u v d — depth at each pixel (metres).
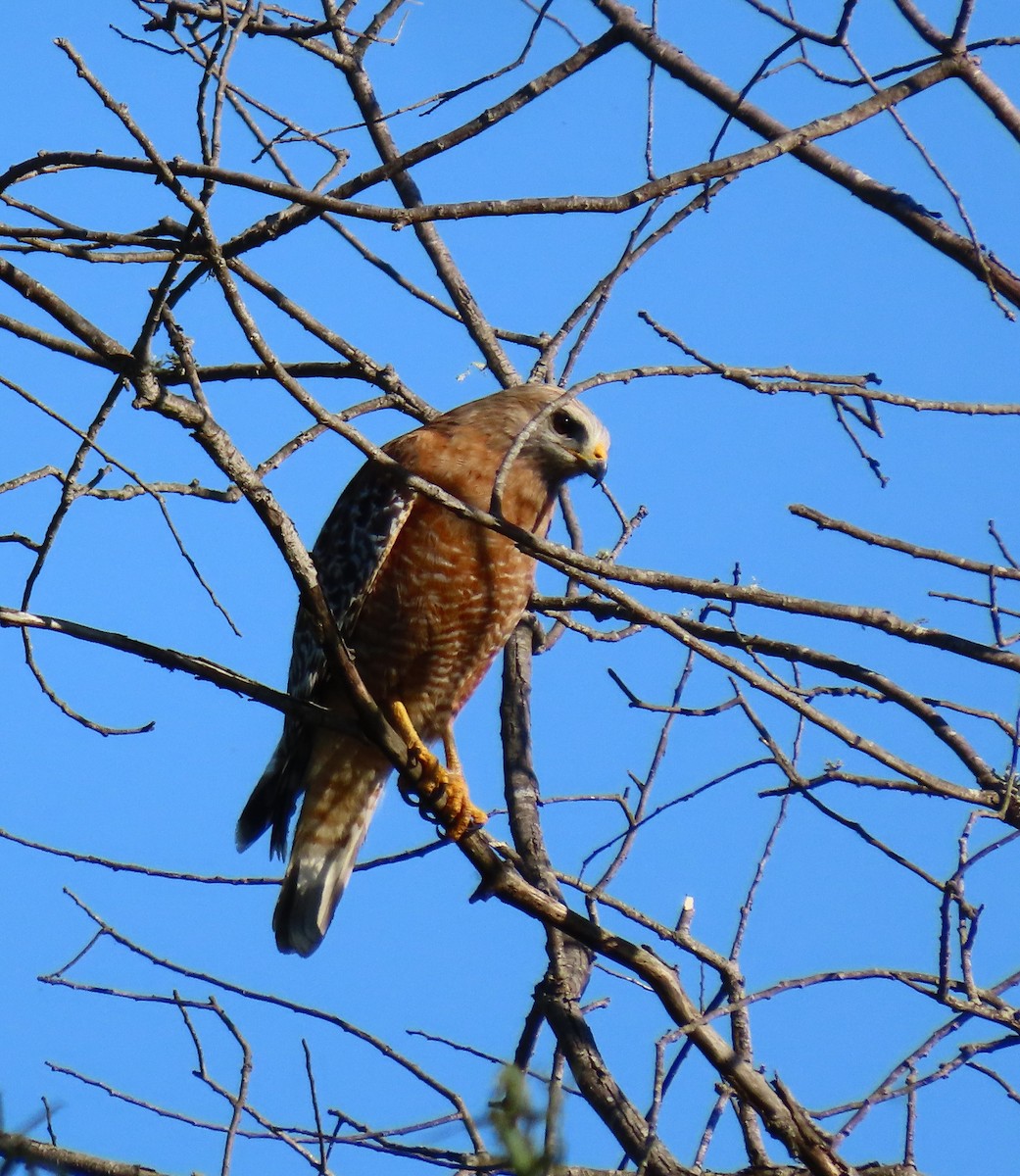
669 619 8.01
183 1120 8.61
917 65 9.23
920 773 8.50
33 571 8.32
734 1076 8.30
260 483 7.97
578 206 7.91
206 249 7.14
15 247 8.03
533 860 10.65
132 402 7.69
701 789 8.92
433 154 8.87
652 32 10.07
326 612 8.51
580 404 11.73
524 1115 5.32
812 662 9.68
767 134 10.51
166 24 9.71
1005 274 10.09
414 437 11.74
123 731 8.92
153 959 8.97
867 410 9.60
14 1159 6.45
